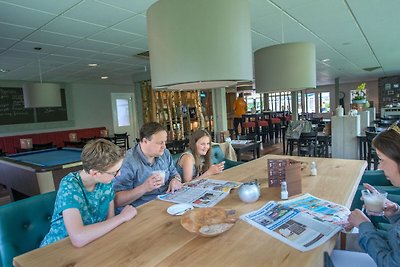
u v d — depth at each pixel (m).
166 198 1.62
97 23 3.45
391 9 3.54
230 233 1.12
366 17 3.84
